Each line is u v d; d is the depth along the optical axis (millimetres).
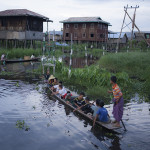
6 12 35812
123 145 5602
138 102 9633
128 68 17172
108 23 52125
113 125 6613
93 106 7613
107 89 11602
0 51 27375
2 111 8094
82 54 40125
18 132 6344
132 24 28109
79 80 13836
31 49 32500
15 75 16438
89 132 6430
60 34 57375
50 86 12219
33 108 8570
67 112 8188
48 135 6184
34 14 35656
